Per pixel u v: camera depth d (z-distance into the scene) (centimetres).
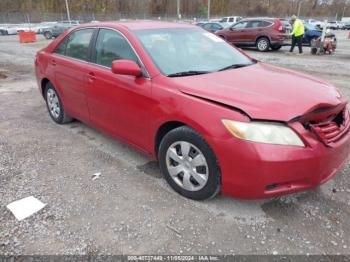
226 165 245
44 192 306
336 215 266
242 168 237
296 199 288
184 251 232
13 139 437
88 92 381
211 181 262
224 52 373
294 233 247
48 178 332
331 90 289
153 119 295
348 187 306
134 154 386
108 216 270
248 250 231
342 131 264
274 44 1464
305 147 233
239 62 360
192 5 6719
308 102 248
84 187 315
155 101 289
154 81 295
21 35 2184
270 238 242
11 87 767
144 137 318
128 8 6475
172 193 301
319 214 268
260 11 7125
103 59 363
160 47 330
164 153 296
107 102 352
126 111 327
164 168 303
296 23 1367
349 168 342
